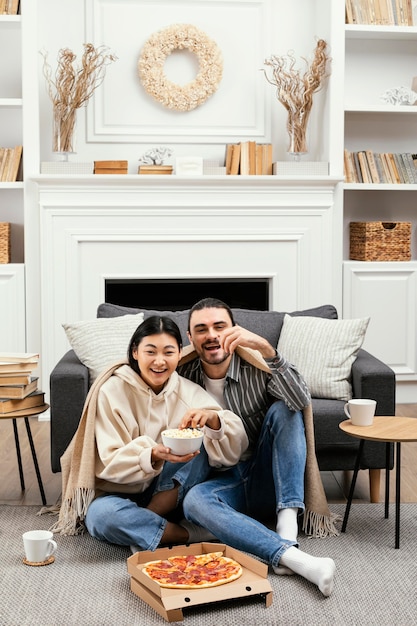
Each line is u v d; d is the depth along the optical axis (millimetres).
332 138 5406
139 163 5551
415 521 3412
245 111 5613
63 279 5246
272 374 3107
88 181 5203
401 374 5578
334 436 3588
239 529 2867
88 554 3051
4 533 3266
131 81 5516
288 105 5414
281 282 5414
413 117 5840
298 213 5387
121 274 5297
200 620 2527
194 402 3172
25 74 5203
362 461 3594
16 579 2826
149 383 3154
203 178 5246
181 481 3104
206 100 5574
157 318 3129
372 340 5527
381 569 2918
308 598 2674
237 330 3078
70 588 2758
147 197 5273
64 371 3584
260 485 3193
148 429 3158
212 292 5434
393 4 5488
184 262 5344
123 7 5465
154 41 5430
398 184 5508
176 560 2777
